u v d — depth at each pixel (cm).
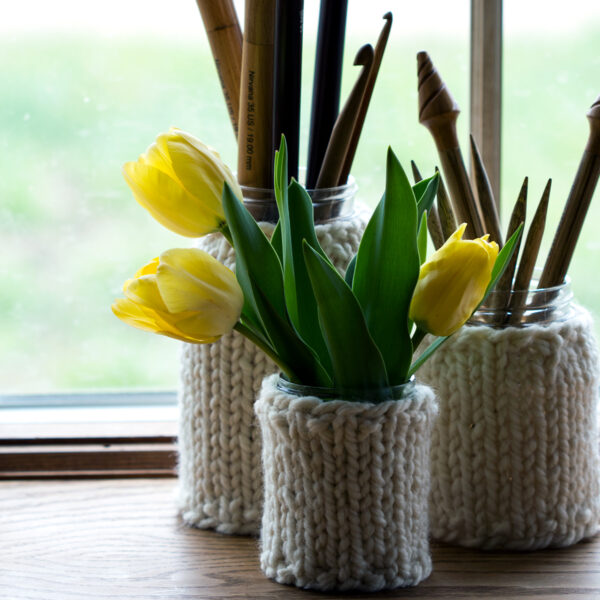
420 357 98
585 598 96
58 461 111
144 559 100
